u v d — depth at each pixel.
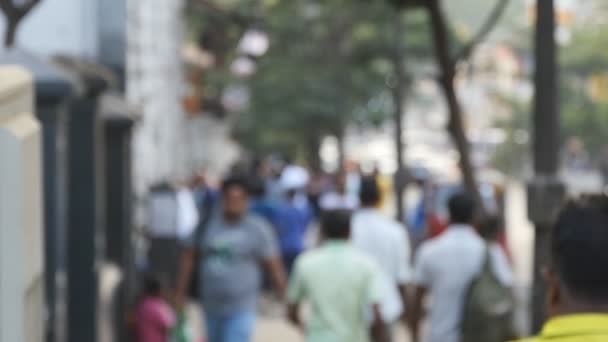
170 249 37.53
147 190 43.88
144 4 47.66
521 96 140.50
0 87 9.27
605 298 6.84
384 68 76.06
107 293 20.78
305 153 91.56
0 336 9.38
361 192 22.83
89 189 18.59
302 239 41.12
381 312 19.22
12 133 9.38
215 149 108.31
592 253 6.81
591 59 136.62
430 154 184.88
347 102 76.88
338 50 76.50
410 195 103.62
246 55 77.75
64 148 15.99
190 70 78.19
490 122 144.75
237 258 22.94
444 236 19.89
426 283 19.86
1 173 9.38
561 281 6.93
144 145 46.91
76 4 29.92
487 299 19.34
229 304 22.97
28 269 9.80
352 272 19.16
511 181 139.88
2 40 22.78
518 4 34.88
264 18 77.56
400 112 46.94
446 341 19.56
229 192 22.80
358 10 62.97
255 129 83.50
